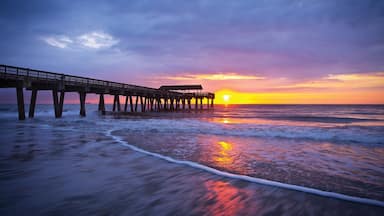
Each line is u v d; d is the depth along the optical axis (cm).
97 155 546
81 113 1861
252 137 852
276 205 280
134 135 880
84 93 1861
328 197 305
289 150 623
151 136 859
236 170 430
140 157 529
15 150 596
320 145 698
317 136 864
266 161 502
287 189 334
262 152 595
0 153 562
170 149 625
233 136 876
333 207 275
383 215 254
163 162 486
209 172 418
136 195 310
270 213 260
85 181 365
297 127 1144
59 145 666
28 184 349
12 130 995
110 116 2027
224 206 277
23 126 1152
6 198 297
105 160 500
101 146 655
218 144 706
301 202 289
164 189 333
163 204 282
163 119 1688
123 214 255
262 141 766
